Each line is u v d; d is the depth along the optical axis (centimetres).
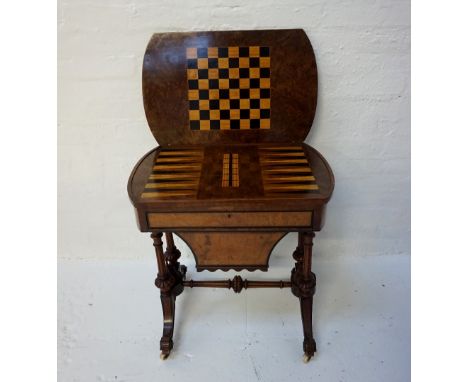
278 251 227
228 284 187
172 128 189
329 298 206
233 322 194
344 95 195
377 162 209
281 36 179
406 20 181
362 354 176
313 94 184
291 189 146
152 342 184
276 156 174
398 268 224
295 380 165
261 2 179
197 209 142
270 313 199
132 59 191
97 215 224
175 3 180
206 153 179
